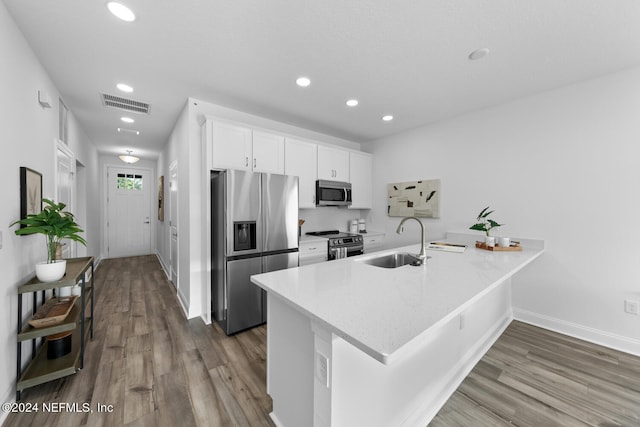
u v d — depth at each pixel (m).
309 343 1.21
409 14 1.58
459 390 1.73
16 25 1.64
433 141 3.53
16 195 1.68
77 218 3.76
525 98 2.71
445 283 1.41
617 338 2.22
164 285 3.98
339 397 1.04
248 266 2.60
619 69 2.17
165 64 2.12
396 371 1.31
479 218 2.68
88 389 1.71
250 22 1.65
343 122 3.52
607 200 2.26
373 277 1.53
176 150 3.53
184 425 1.44
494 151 2.94
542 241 2.58
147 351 2.17
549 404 1.61
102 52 1.96
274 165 3.12
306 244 3.26
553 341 2.35
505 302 2.66
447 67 2.17
